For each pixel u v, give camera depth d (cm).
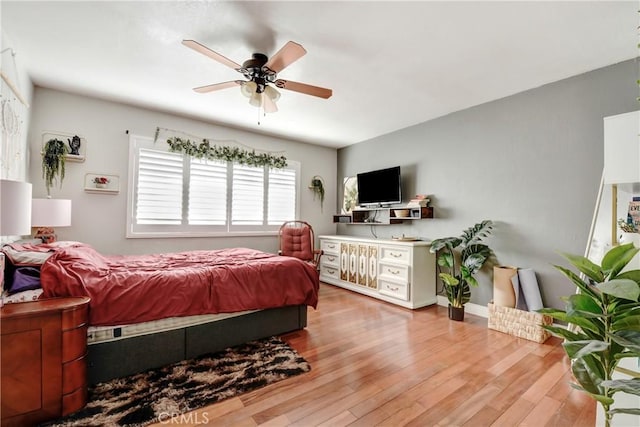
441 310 341
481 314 321
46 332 146
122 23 200
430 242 353
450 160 361
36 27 204
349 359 216
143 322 189
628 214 224
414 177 405
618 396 132
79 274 180
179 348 207
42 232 293
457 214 352
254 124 412
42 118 301
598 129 251
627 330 87
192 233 392
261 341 245
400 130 428
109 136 337
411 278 343
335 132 446
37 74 274
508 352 230
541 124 284
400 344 243
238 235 434
